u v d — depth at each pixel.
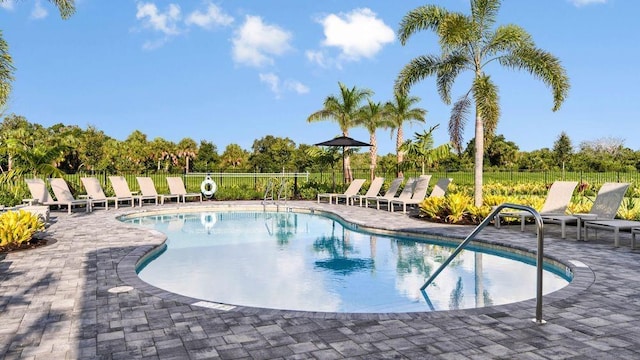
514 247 7.71
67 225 10.62
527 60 11.70
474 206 11.16
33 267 6.09
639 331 3.61
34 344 3.40
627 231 9.17
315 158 20.83
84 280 5.38
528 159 37.69
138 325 3.82
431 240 9.49
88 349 3.30
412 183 14.88
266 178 20.47
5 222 7.41
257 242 9.61
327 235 10.59
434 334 3.56
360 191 19.67
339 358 3.12
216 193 19.28
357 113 21.94
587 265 6.07
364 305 5.24
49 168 16.16
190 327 3.76
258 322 3.87
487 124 11.05
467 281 6.24
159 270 6.99
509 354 3.17
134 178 22.98
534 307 4.24
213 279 6.45
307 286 6.07
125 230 9.76
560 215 8.97
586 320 3.87
